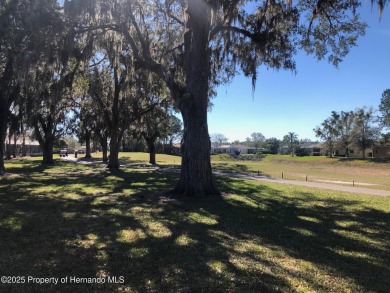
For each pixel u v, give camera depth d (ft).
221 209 32.65
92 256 17.94
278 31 41.70
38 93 58.70
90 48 48.26
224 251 19.27
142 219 27.45
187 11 38.34
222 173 88.79
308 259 18.42
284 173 96.22
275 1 41.52
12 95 63.62
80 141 185.06
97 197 39.27
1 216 27.78
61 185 51.80
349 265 17.69
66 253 18.38
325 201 39.96
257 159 236.84
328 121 219.41
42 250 18.85
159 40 53.78
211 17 37.22
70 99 91.40
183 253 18.71
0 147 66.90
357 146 207.62
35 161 135.44
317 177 84.69
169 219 27.61
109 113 91.71
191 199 37.52
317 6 38.27
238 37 45.62
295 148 321.11
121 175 73.20
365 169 143.95
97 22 44.57
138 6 46.21
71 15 38.65
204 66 39.86
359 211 33.71
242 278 15.33
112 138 92.43
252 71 45.14
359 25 43.42
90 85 76.89
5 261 16.97
